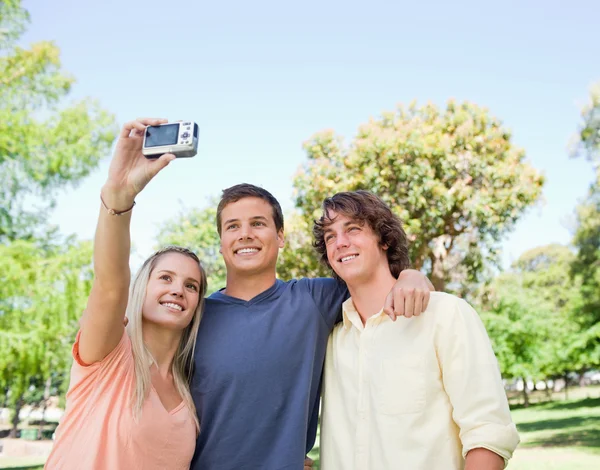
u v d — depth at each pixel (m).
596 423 15.95
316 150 14.70
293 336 2.48
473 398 2.02
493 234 14.83
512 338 25.92
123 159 2.03
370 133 14.30
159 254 2.52
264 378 2.40
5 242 11.83
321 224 2.52
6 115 11.42
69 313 10.89
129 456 2.11
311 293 2.63
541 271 32.50
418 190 13.54
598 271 18.16
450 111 14.75
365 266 2.38
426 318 2.20
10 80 11.94
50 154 11.62
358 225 2.42
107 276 2.05
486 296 20.47
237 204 2.66
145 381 2.23
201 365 2.47
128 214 2.06
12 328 10.64
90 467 2.04
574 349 26.12
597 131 14.97
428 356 2.14
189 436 2.30
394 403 2.12
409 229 13.30
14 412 27.56
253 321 2.51
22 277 10.51
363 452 2.16
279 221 2.77
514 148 14.70
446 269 15.55
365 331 2.34
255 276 2.65
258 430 2.35
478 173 14.10
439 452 2.06
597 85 14.91
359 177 13.87
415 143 13.73
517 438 2.00
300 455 2.34
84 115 12.10
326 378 2.49
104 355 2.17
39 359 10.73
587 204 17.22
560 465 9.54
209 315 2.61
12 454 18.41
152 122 2.03
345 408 2.32
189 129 1.97
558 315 27.53
